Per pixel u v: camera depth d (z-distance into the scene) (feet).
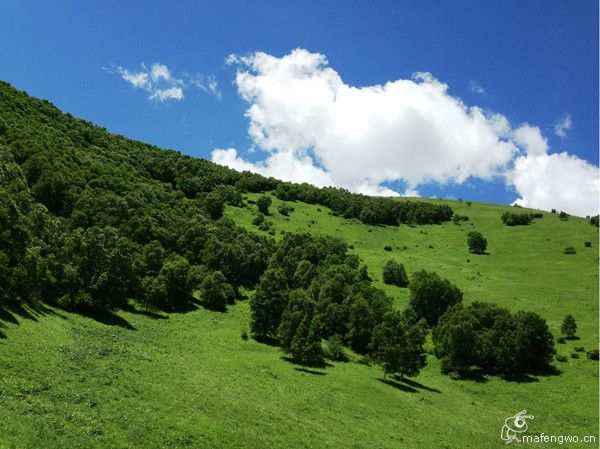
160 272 316.60
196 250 386.93
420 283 382.42
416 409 215.51
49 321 198.08
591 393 268.82
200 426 131.44
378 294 359.25
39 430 108.06
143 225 355.97
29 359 145.69
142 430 120.98
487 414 236.43
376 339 296.92
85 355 167.94
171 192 504.84
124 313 273.95
